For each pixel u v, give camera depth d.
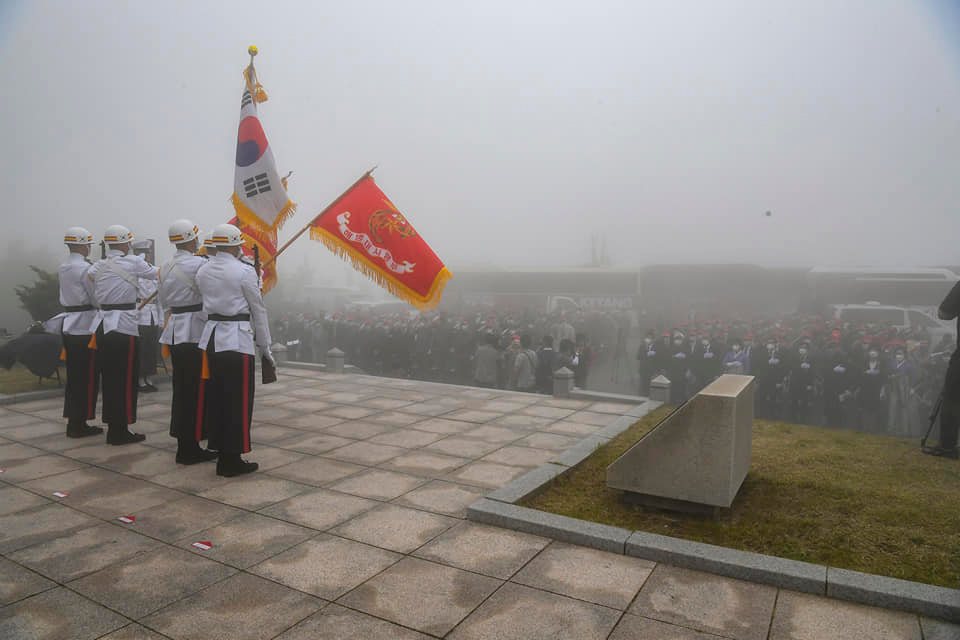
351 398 9.73
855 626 3.31
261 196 7.54
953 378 6.42
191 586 3.70
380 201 7.61
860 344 11.34
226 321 5.71
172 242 6.32
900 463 6.19
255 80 7.54
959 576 3.79
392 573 3.88
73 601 3.52
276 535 4.44
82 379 7.09
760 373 12.16
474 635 3.21
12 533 4.46
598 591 3.68
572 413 8.63
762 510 4.87
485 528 4.60
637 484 4.85
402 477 5.77
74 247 7.05
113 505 5.02
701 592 3.67
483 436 7.33
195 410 6.11
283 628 3.26
